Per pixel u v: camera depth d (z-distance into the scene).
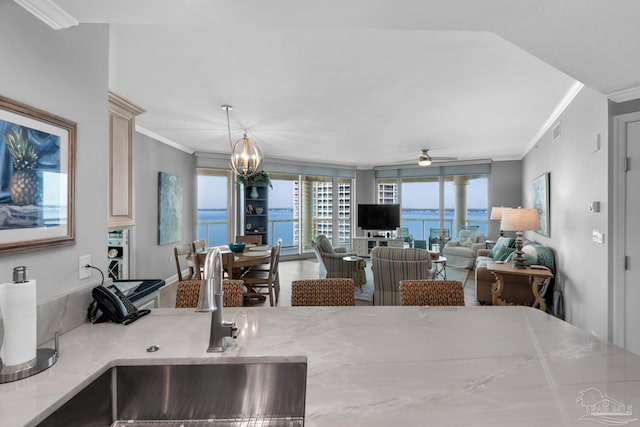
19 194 1.09
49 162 1.22
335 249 5.66
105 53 1.56
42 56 1.20
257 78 2.85
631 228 2.35
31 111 1.13
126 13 1.30
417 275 3.57
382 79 2.87
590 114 2.79
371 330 1.36
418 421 0.75
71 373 0.98
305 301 1.84
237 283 1.77
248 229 6.95
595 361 1.06
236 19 1.42
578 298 3.16
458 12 1.42
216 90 3.13
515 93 3.22
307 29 2.08
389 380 0.94
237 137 5.15
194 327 1.39
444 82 2.94
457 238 7.72
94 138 1.49
